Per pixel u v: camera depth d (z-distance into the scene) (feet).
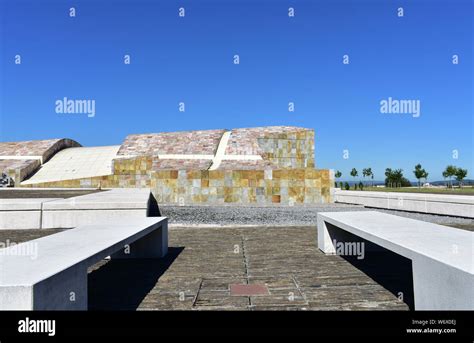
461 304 9.50
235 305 14.12
